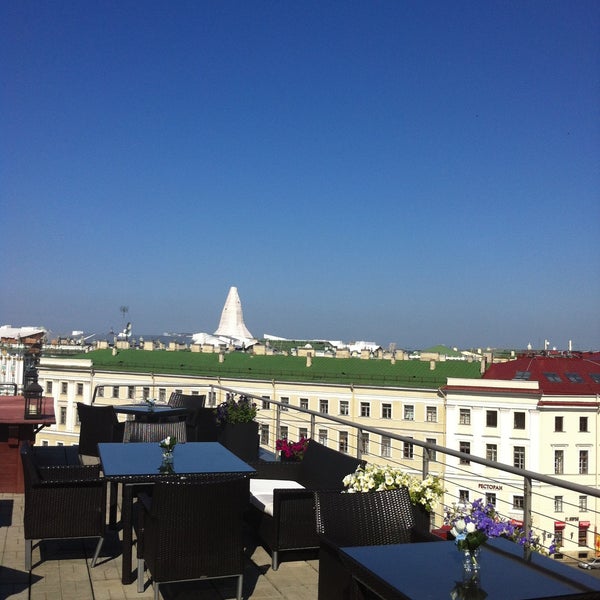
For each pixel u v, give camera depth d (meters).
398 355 62.72
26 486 5.13
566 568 3.18
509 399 50.00
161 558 4.28
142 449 6.45
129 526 5.00
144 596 4.73
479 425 50.69
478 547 2.96
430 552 3.41
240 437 9.20
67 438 62.31
